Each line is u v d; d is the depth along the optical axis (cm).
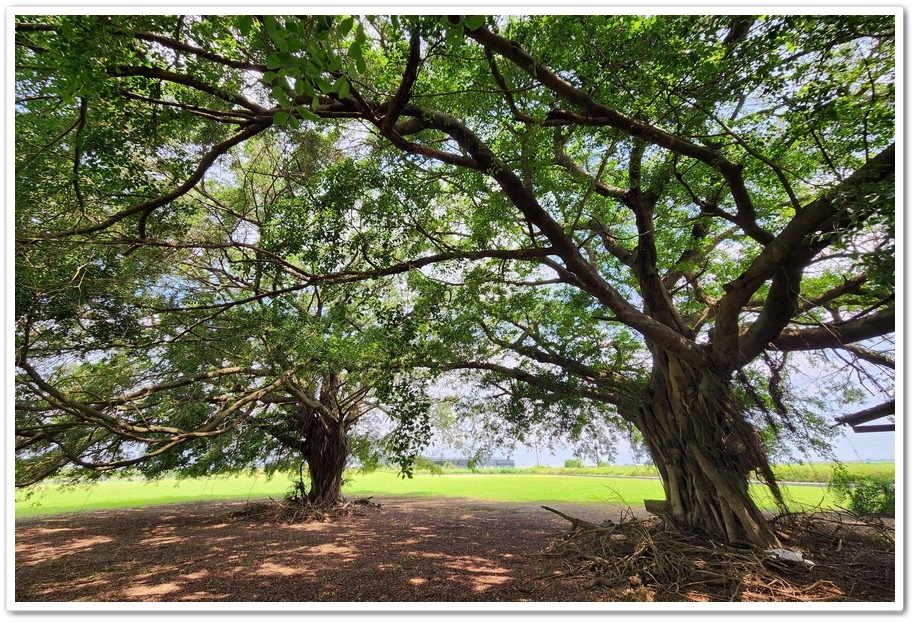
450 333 930
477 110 716
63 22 474
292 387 1324
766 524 765
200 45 626
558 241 752
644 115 675
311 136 1091
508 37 643
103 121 700
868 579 644
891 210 445
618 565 706
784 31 564
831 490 1069
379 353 989
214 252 1102
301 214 752
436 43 514
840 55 625
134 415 1068
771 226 998
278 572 754
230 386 1266
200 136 883
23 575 768
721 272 1123
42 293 669
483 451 1240
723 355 830
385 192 742
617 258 1145
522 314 1150
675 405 901
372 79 789
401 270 789
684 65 602
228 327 1023
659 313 959
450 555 857
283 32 315
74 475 997
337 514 1411
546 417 1039
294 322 1083
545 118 670
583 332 1084
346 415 1633
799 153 806
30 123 707
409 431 691
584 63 637
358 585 670
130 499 2027
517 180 667
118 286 817
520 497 1831
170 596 639
